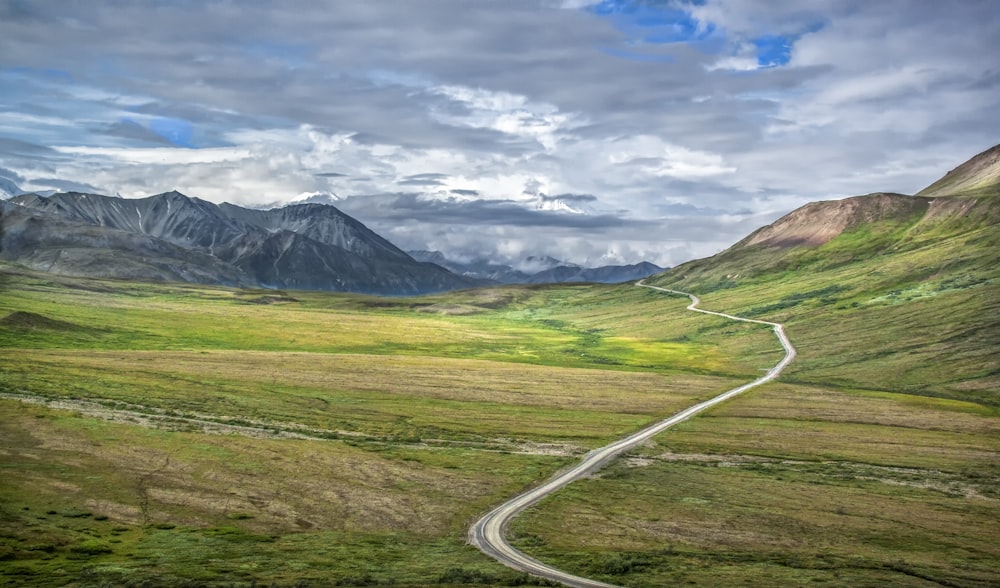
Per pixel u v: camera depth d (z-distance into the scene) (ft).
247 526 288.71
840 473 414.00
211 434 423.64
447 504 334.44
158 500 308.40
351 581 217.15
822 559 265.95
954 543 293.02
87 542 252.21
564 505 337.72
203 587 208.44
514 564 250.37
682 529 306.14
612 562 250.98
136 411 480.64
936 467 427.74
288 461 380.58
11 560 229.66
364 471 375.86
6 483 307.58
